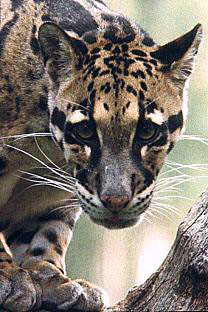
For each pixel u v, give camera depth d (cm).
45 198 1143
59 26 1023
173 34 2914
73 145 1009
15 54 1075
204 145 2577
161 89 1009
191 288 923
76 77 1015
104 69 1004
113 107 983
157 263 2809
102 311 1043
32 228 1177
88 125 995
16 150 1084
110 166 978
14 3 1109
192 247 916
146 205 1004
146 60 1021
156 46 1047
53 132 1038
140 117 988
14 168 1098
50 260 1141
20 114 1071
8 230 1180
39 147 1084
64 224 1172
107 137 985
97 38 1040
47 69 1037
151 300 957
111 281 2792
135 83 998
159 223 2717
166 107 1010
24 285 1054
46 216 1169
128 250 2798
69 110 1011
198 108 2695
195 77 2761
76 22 1073
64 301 1055
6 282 1052
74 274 2723
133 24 1083
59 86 1030
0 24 1096
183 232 926
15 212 1160
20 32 1084
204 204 930
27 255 1148
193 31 1027
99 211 989
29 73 1069
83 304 1059
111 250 2770
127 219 994
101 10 1103
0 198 1120
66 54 1022
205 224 920
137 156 994
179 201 2562
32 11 1095
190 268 916
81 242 2700
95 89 995
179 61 1023
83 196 1003
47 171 1107
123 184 970
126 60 1013
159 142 1004
